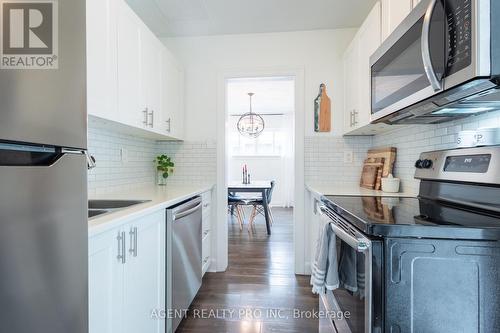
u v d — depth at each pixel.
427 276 0.81
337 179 2.72
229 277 2.64
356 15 2.46
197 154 2.87
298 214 2.74
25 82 0.67
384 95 1.45
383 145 2.44
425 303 0.81
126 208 1.38
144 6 2.29
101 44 1.45
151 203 1.55
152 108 2.09
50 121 0.75
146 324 1.40
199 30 2.72
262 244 3.68
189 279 1.96
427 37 0.94
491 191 1.05
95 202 1.74
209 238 2.74
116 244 1.14
